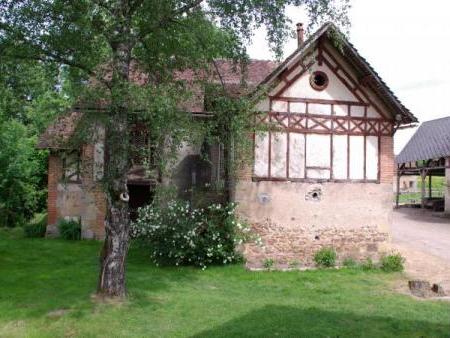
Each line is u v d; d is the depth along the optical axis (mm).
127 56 8977
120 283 9258
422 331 7730
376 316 8516
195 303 9117
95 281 10617
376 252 13703
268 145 13172
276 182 13195
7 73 8828
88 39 9102
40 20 8680
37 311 8406
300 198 13320
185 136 8930
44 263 12852
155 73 10141
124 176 8945
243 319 8180
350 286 11016
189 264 12875
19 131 19719
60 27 8906
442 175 34562
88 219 16859
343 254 13508
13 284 10422
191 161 15719
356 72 13555
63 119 9438
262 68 17375
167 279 11172
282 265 13102
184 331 7543
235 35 9523
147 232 13008
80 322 7879
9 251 14602
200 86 10102
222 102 10016
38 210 22062
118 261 9211
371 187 13758
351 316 8500
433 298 9992
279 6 8992
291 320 8164
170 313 8453
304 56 13164
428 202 31625
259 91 11422
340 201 13547
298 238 13273
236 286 10750
